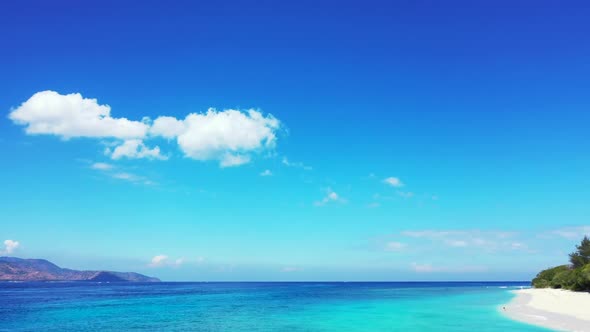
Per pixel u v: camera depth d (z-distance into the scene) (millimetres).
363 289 165875
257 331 40250
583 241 99000
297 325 44312
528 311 51000
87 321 50000
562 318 42406
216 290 156750
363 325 43656
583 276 78875
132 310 64625
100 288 183375
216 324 45844
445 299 85812
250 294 119438
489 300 78000
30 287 197875
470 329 38438
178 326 44500
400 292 129125
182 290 156625
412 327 41281
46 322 49250
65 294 120375
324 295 111500
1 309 67250
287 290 156625
